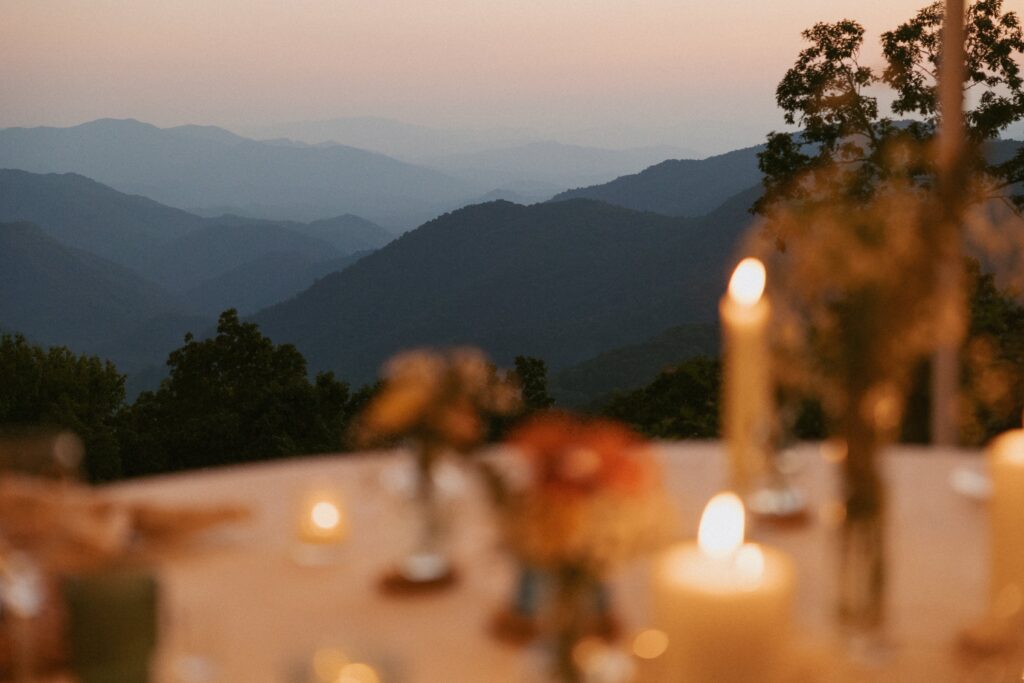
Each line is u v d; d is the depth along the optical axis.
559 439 1.12
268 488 2.19
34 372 36.34
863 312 1.22
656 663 1.25
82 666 1.08
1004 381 3.08
